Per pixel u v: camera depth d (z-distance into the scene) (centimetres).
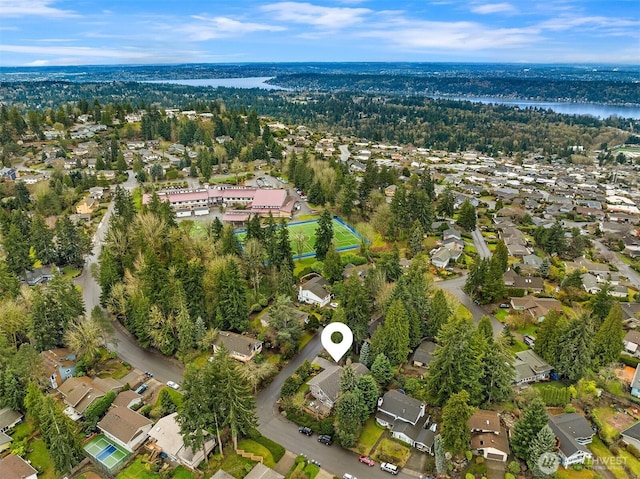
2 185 17625
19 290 9794
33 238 12350
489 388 7256
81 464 6469
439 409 7319
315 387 7456
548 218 18000
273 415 7288
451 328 7056
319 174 18850
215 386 6294
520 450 6303
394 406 7088
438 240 14600
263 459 6406
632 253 14388
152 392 7800
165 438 6619
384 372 7700
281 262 11244
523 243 14675
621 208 19212
